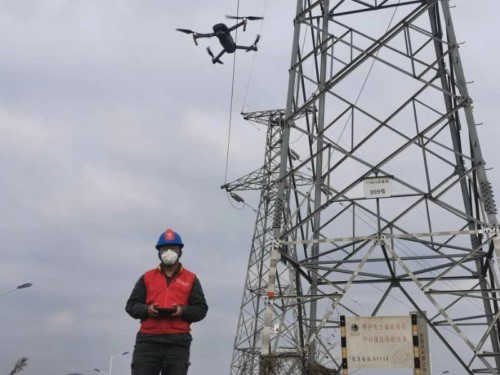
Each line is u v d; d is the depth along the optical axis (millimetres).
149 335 7672
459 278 21969
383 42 21000
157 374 7660
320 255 21781
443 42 20953
